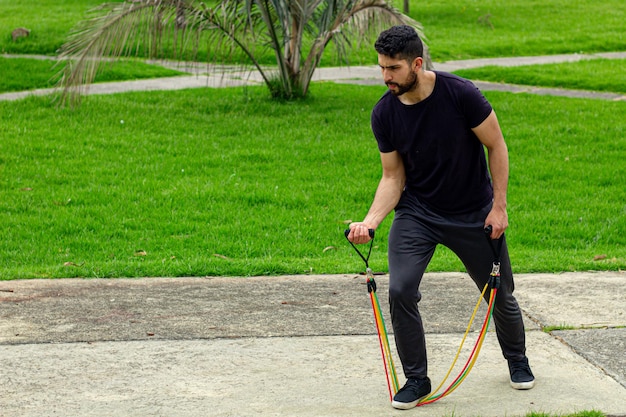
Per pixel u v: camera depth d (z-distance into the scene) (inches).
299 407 348.2
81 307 476.4
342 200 761.6
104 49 1013.8
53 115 1059.3
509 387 370.3
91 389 363.9
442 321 459.2
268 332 438.0
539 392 364.5
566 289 520.4
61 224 673.6
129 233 659.4
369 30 1084.5
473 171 343.6
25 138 948.0
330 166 879.1
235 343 421.4
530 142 975.0
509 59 1621.6
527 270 565.9
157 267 560.4
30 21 1792.6
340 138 991.0
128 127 1018.1
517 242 657.0
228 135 1000.2
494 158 339.6
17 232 655.8
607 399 357.1
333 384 372.5
